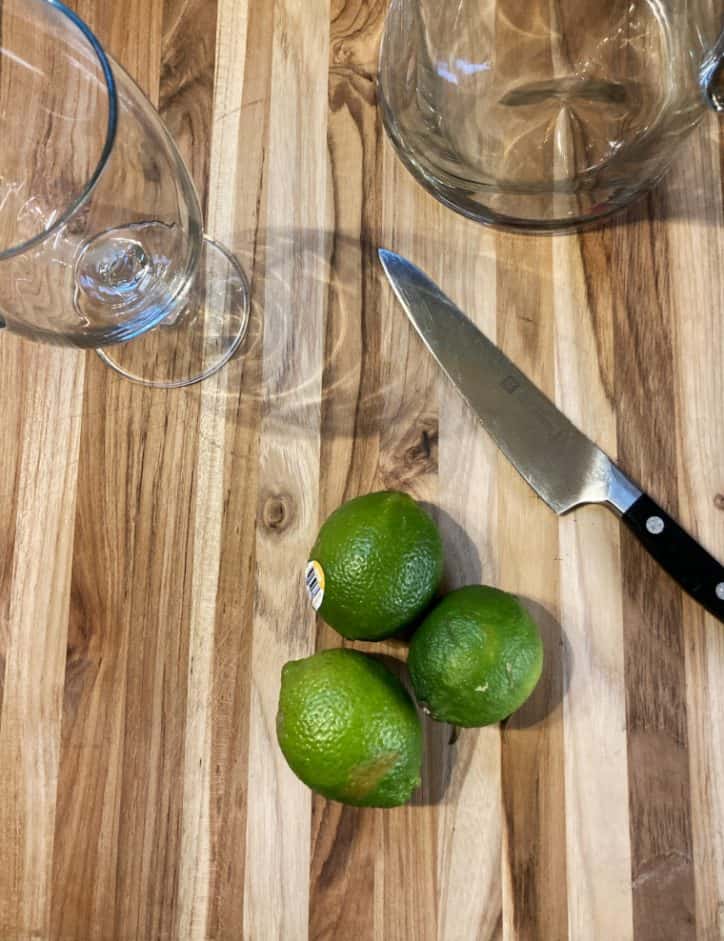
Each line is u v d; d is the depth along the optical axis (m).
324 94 0.41
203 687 0.38
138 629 0.39
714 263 0.40
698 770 0.37
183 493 0.39
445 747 0.37
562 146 0.40
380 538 0.33
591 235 0.40
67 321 0.34
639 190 0.39
